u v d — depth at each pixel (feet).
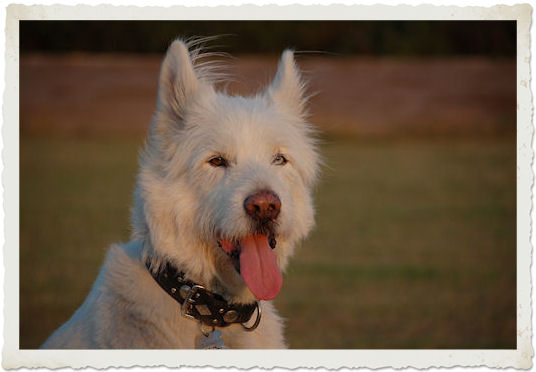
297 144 15.94
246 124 15.03
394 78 104.12
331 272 36.73
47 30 100.68
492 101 102.17
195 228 14.53
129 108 98.78
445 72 103.81
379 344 24.79
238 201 14.08
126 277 14.61
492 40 108.47
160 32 102.27
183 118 15.46
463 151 84.69
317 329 26.84
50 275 34.42
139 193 15.03
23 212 52.08
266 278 14.11
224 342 14.78
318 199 59.16
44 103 97.91
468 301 31.01
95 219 49.62
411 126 97.91
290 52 17.26
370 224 49.80
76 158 78.02
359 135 95.30
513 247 43.14
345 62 105.81
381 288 33.40
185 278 14.51
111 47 102.78
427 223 50.24
